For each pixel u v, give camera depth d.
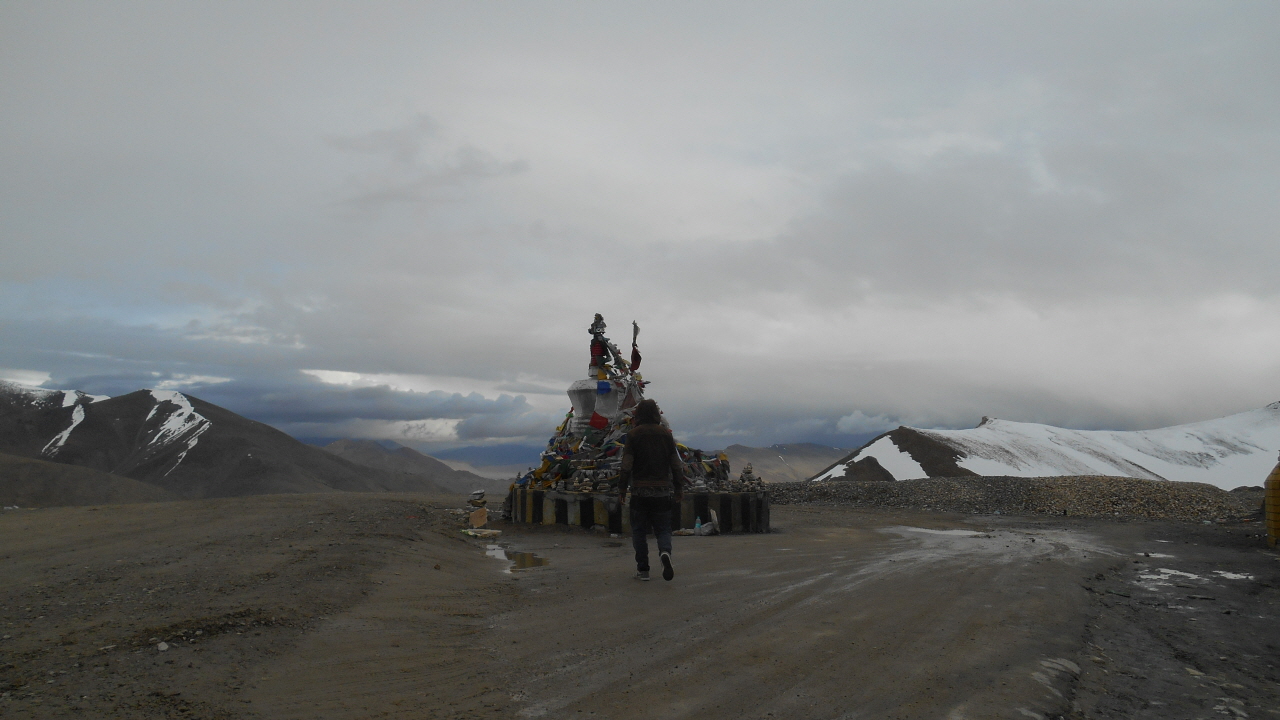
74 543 8.72
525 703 3.88
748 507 13.38
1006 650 4.80
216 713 3.58
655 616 5.87
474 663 4.58
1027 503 19.91
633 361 17.88
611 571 8.30
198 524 10.58
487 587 7.15
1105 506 18.92
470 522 13.18
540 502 14.48
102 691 3.77
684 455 15.43
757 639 5.09
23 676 3.96
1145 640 5.35
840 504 22.66
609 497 12.91
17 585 6.18
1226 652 5.06
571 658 4.70
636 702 3.89
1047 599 6.46
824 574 7.87
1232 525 14.96
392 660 4.59
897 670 4.39
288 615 5.36
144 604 5.48
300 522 10.85
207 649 4.51
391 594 6.39
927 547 10.66
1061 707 3.88
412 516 13.70
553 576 7.99
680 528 13.14
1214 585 7.54
